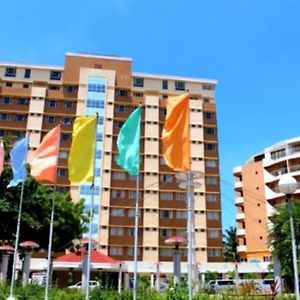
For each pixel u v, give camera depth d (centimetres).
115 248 6406
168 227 6581
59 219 3438
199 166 6938
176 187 6781
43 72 7294
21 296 1958
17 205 3028
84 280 2733
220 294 1997
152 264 5834
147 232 6494
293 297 1981
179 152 1606
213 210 6744
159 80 7575
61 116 6938
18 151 2056
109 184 6675
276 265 2591
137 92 7369
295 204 2631
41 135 6762
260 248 7019
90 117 1875
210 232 6631
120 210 6600
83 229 3853
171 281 1909
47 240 3397
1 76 7200
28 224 3075
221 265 6084
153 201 6662
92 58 7438
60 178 6550
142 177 6794
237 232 7556
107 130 6956
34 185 3167
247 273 5859
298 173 6900
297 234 2498
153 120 7119
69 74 7244
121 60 7512
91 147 1842
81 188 6544
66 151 6738
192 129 7156
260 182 7438
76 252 3284
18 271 4525
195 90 7631
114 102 7169
